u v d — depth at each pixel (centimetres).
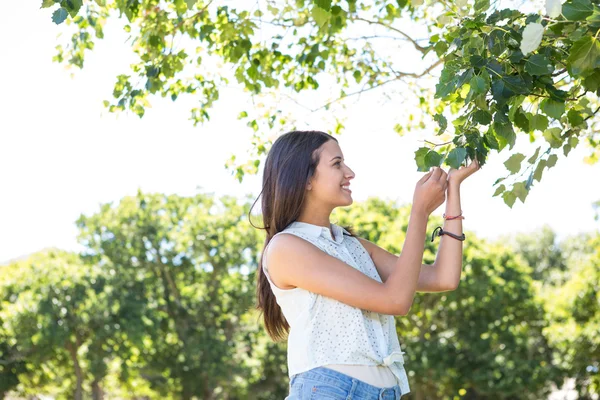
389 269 246
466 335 2256
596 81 244
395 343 225
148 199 2756
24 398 2830
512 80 236
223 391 2680
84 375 2694
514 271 2383
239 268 2642
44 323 2378
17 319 2402
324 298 217
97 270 2595
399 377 220
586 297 2319
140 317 2488
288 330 250
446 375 2223
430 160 244
